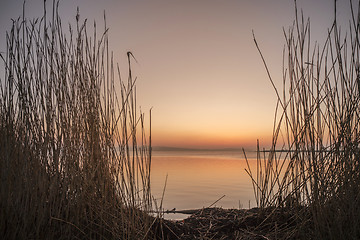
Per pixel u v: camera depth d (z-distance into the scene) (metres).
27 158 1.58
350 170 1.70
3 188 1.48
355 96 1.72
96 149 1.79
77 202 1.64
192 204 3.00
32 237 1.49
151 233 1.83
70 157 1.69
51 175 1.67
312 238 1.68
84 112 1.77
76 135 1.74
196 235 1.93
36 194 1.54
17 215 1.51
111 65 1.81
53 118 1.68
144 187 1.78
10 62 1.59
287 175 2.00
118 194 1.79
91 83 1.79
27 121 1.60
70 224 1.60
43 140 1.65
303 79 1.83
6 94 1.59
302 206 1.97
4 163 1.52
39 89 1.65
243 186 4.09
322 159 1.77
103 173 1.78
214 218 2.17
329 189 1.74
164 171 5.93
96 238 1.68
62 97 1.70
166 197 3.32
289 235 1.76
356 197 1.67
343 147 1.73
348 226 1.62
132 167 1.78
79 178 1.71
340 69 1.74
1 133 1.55
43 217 1.51
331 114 1.79
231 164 7.98
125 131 1.74
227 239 1.87
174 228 1.93
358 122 1.76
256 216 2.05
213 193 3.57
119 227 1.76
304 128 1.83
